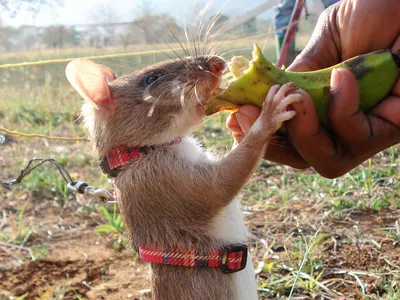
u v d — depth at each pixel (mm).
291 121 338
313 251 544
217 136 972
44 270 592
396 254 533
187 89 386
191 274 380
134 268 588
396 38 386
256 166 353
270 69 348
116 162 394
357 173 726
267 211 658
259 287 503
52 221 714
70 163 925
